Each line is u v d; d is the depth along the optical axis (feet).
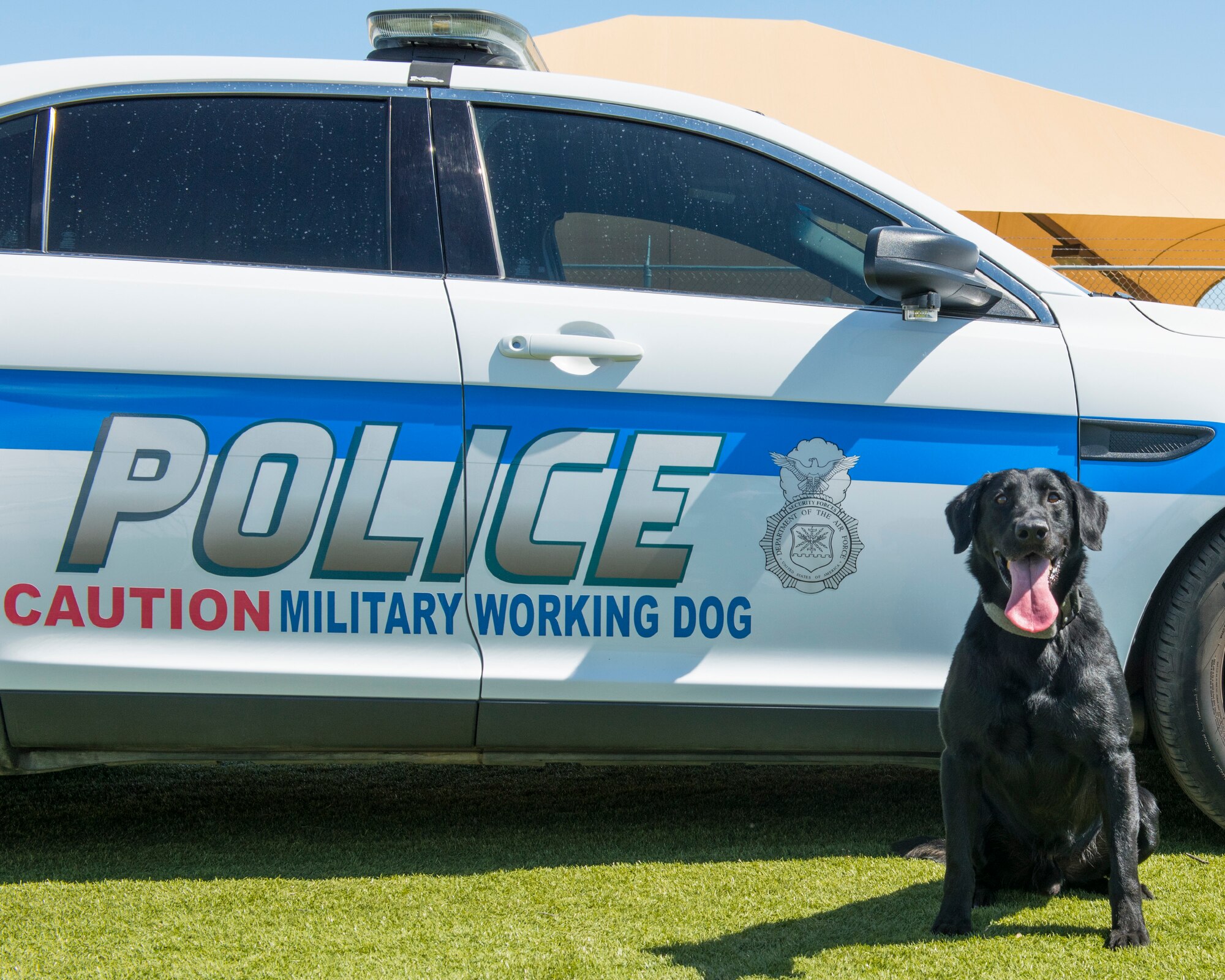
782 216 8.34
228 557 7.59
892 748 8.04
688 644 7.86
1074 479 7.95
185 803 10.05
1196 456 8.00
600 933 6.81
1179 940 6.54
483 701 7.78
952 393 7.95
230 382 7.56
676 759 8.09
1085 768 6.94
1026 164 41.27
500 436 7.70
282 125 8.14
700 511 7.82
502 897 7.50
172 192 7.89
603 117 8.41
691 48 48.91
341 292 7.75
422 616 7.73
